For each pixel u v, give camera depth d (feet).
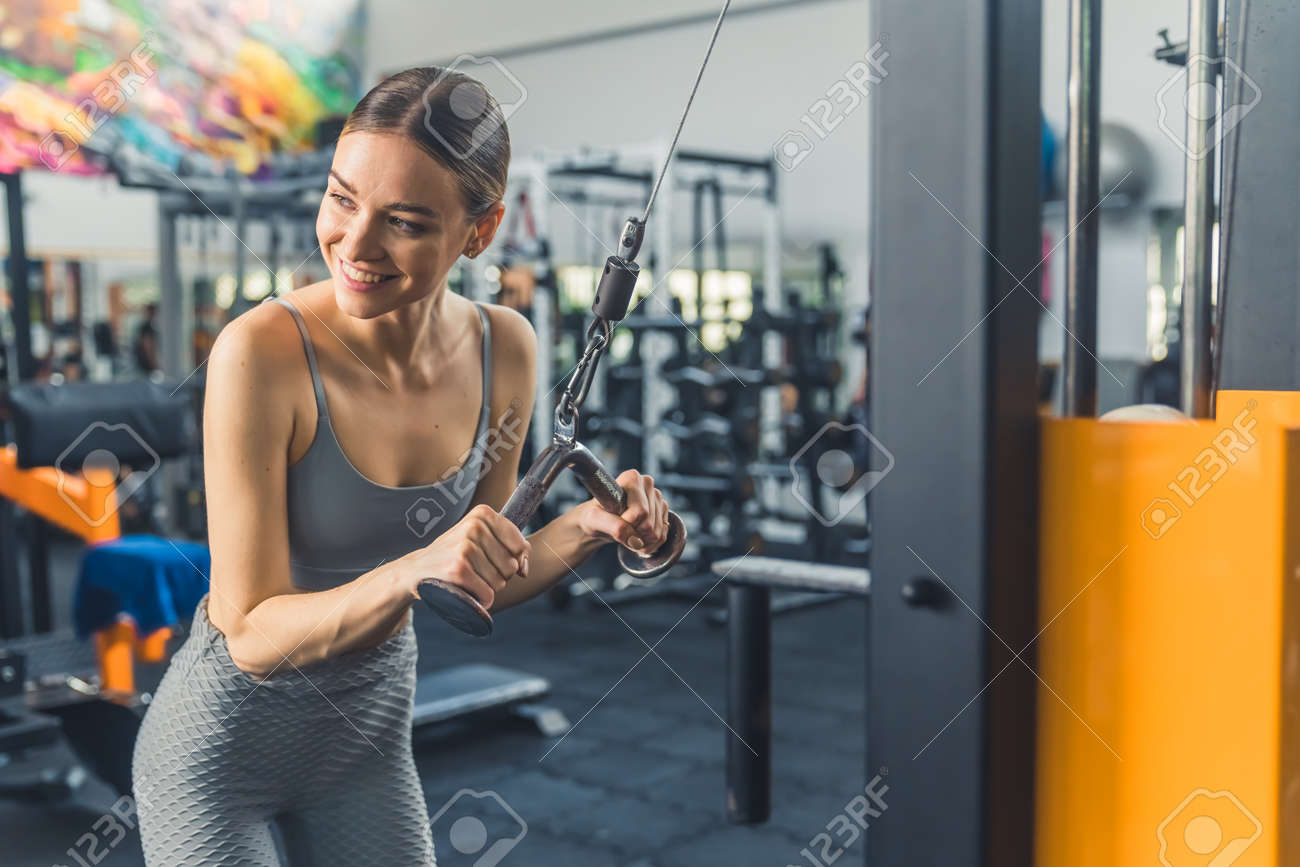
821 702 13.32
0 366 18.47
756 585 5.36
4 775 11.12
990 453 3.91
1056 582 4.10
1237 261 4.85
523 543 3.07
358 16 27.22
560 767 11.21
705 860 8.92
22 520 24.73
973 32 3.82
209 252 25.17
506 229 21.85
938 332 4.00
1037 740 4.20
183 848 3.86
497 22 26.37
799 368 20.40
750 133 23.49
